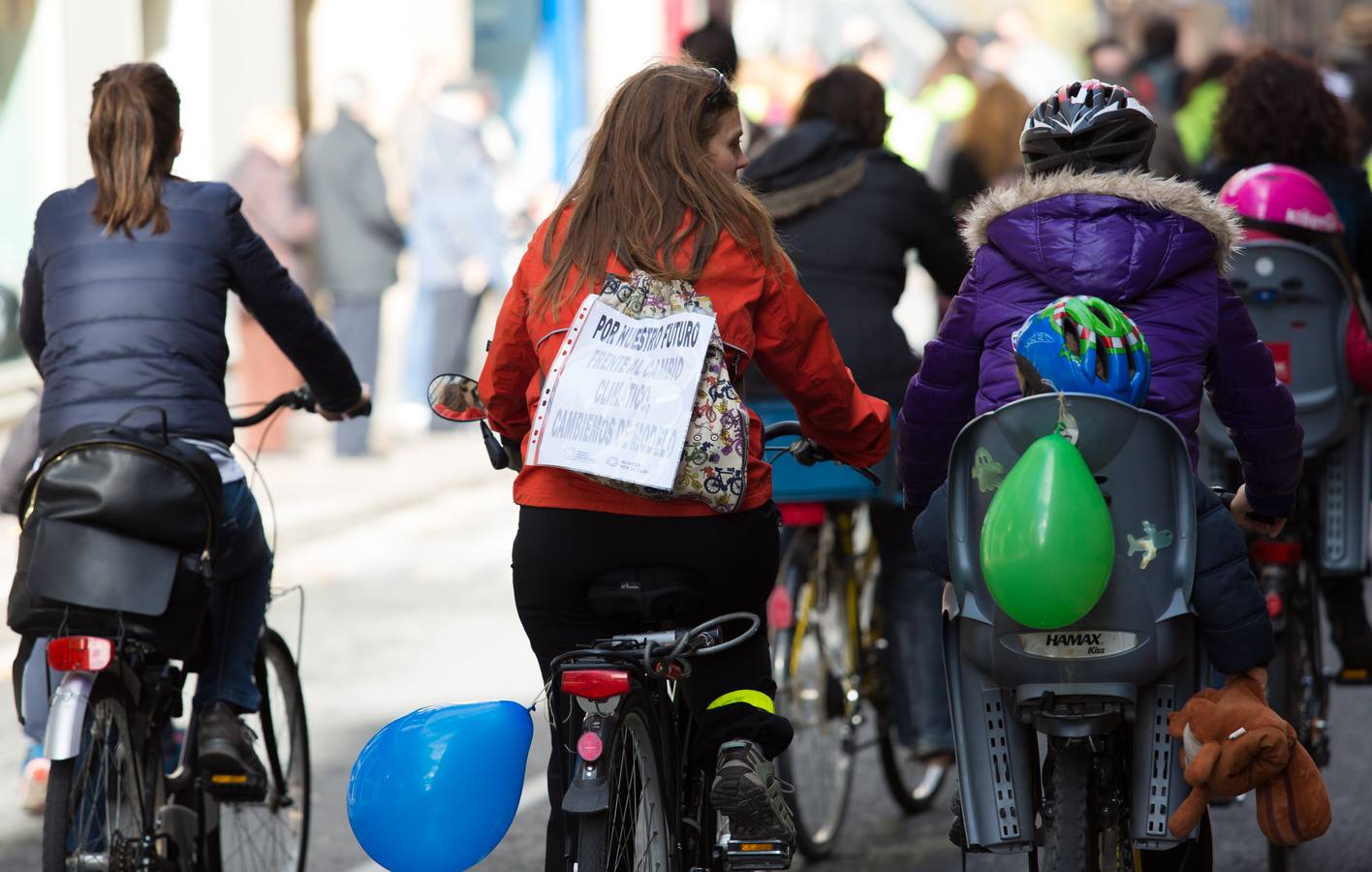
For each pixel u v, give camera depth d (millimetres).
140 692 14680
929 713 19406
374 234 45719
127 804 14375
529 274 12609
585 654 11977
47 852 13336
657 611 12336
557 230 12555
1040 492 11094
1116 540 11617
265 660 16516
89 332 14758
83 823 13820
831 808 18703
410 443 48438
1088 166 12977
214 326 15047
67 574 13875
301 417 52219
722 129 12781
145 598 13930
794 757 18047
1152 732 12062
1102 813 12211
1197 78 44562
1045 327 11789
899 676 19531
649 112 12500
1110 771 12344
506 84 79125
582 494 12258
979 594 11875
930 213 18906
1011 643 11766
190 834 15078
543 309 12344
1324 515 17406
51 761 13422
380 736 12336
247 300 15406
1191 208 12320
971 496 11867
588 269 12273
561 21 78750
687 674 12594
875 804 20625
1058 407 11492
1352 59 47969
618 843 11938
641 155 12414
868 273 18672
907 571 19484
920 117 47438
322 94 62500
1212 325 12352
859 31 53312
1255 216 16781
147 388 14680
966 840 12266
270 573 15922
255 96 55344
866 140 19188
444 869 12172
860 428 13242
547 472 12375
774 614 18062
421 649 27359
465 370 50438
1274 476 13117
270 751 16500
